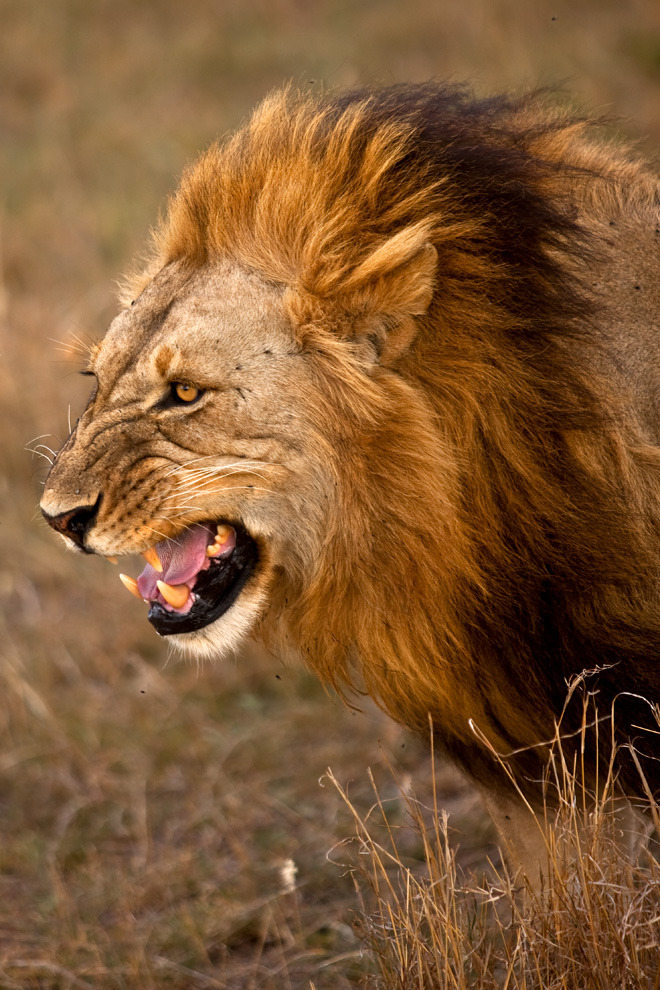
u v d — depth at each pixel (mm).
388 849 8234
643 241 6168
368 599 5805
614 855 5727
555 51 19906
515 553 5766
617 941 5406
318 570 5875
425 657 5824
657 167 7215
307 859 8320
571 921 5516
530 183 5797
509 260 5695
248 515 5875
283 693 10234
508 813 6383
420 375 5727
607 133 12016
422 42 22156
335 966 7203
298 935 7539
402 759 9141
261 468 5770
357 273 5594
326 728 9703
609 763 5805
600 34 20344
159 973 7402
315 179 5777
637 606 5750
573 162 6266
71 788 9266
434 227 5676
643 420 5895
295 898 7895
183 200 6180
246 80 22797
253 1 25938
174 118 21375
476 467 5711
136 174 19453
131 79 23516
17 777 9422
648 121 16781
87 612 11336
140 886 8148
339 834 8492
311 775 9172
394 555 5707
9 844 8750
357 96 6133
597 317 5879
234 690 10297
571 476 5695
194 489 5812
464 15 22359
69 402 13469
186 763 9531
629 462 5766
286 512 5859
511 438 5691
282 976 7293
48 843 8750
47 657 10625
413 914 5977
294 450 5762
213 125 20656
